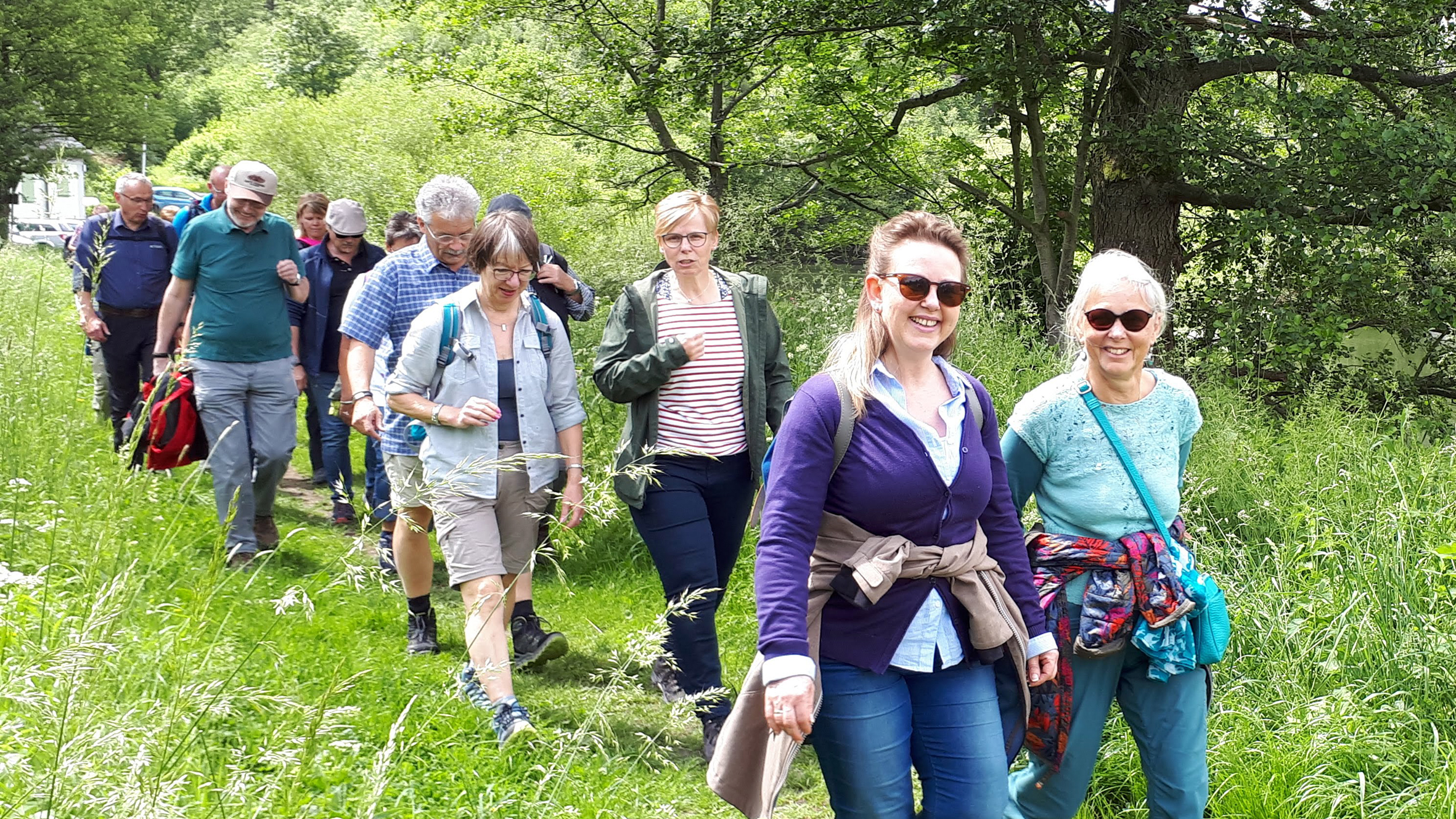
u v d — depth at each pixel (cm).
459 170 1703
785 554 249
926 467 256
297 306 706
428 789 349
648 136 1472
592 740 392
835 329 844
